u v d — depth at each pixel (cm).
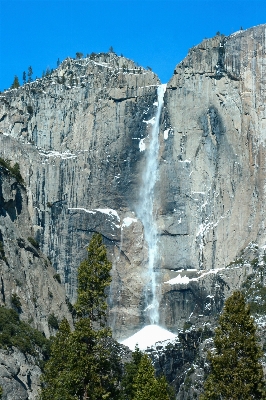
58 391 15875
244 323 14838
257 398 14600
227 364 14675
